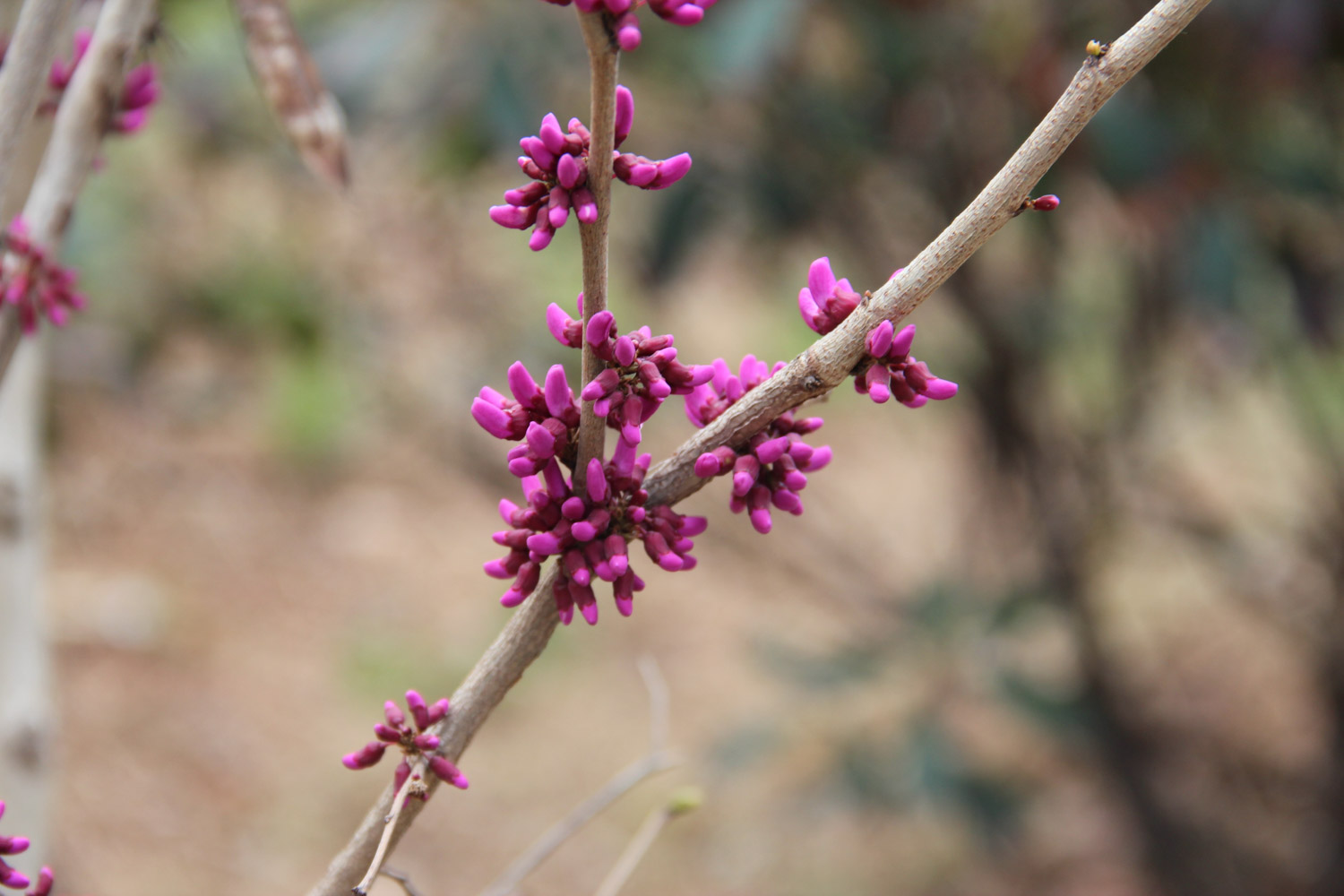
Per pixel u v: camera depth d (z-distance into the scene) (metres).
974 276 3.01
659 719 1.19
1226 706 4.21
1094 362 3.62
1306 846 3.56
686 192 2.56
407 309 3.66
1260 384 3.54
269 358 5.44
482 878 4.09
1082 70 0.60
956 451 5.56
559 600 0.69
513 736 4.86
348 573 5.71
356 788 4.42
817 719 4.25
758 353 5.45
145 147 3.56
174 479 6.02
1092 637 3.24
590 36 0.55
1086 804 4.29
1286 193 2.34
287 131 1.17
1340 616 3.33
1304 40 1.99
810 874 4.16
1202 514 3.64
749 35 1.99
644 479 0.70
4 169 0.83
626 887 4.09
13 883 0.71
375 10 2.40
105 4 0.96
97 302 3.16
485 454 3.80
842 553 3.97
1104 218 2.96
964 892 4.00
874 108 2.58
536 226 0.61
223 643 5.06
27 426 1.25
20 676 1.22
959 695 3.11
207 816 4.11
